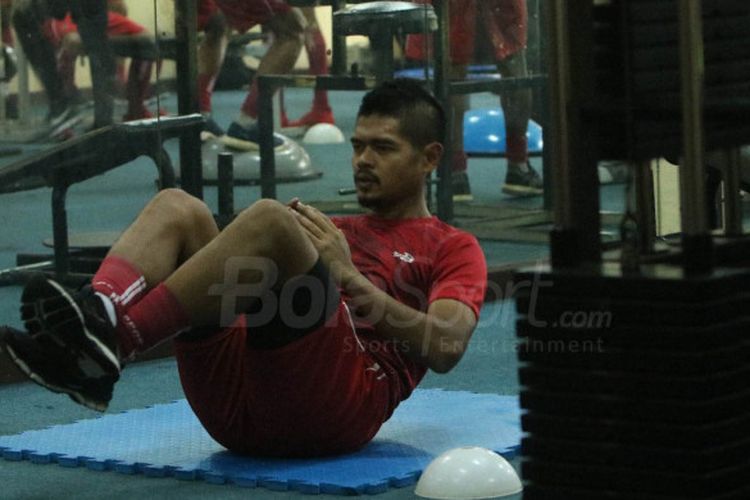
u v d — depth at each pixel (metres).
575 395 4.82
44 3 11.45
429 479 6.71
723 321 4.68
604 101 4.89
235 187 16.92
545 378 4.88
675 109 4.73
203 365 7.17
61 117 11.69
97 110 11.66
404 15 13.66
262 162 15.85
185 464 7.28
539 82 14.95
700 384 4.61
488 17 14.33
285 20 15.95
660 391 4.66
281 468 7.14
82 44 11.53
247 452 7.45
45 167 11.80
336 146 21.50
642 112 4.77
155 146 11.74
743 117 4.73
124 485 7.05
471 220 15.03
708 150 4.91
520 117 15.33
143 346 6.50
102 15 11.45
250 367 6.93
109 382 6.40
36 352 6.25
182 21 11.88
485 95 15.22
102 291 6.40
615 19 4.88
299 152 17.88
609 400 4.75
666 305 4.62
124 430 8.16
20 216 11.99
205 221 6.98
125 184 11.86
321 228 7.14
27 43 11.55
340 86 14.91
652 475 4.70
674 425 4.65
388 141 7.54
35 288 6.14
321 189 17.05
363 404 7.20
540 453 4.93
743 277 4.77
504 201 15.55
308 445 7.26
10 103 11.69
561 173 4.90
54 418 8.70
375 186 7.60
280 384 6.91
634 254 4.89
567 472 4.87
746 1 5.22
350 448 7.39
